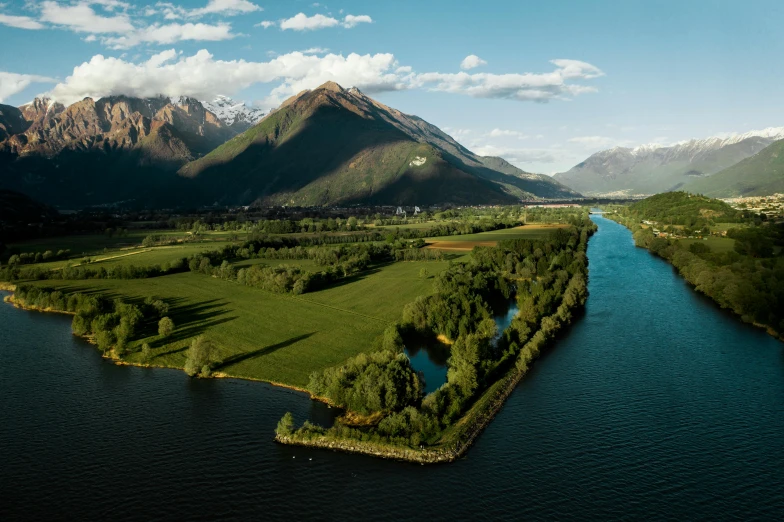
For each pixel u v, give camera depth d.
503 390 128.75
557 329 170.50
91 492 93.44
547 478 96.88
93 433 111.94
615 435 111.00
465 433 108.75
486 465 100.50
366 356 130.50
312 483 95.38
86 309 178.25
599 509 88.94
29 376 141.25
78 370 145.38
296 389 130.75
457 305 171.00
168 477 97.31
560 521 86.12
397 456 102.00
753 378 137.62
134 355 154.38
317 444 105.94
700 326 178.25
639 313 193.00
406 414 110.38
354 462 101.19
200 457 103.25
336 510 88.62
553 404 124.19
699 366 145.25
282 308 195.25
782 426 114.19
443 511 88.38
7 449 106.56
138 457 103.50
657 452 105.12
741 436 110.62
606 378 138.00
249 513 87.94
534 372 142.12
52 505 90.12
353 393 118.44
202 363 141.25
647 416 118.69
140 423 115.94
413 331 168.75
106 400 126.94
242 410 120.81
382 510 88.62
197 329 173.00
